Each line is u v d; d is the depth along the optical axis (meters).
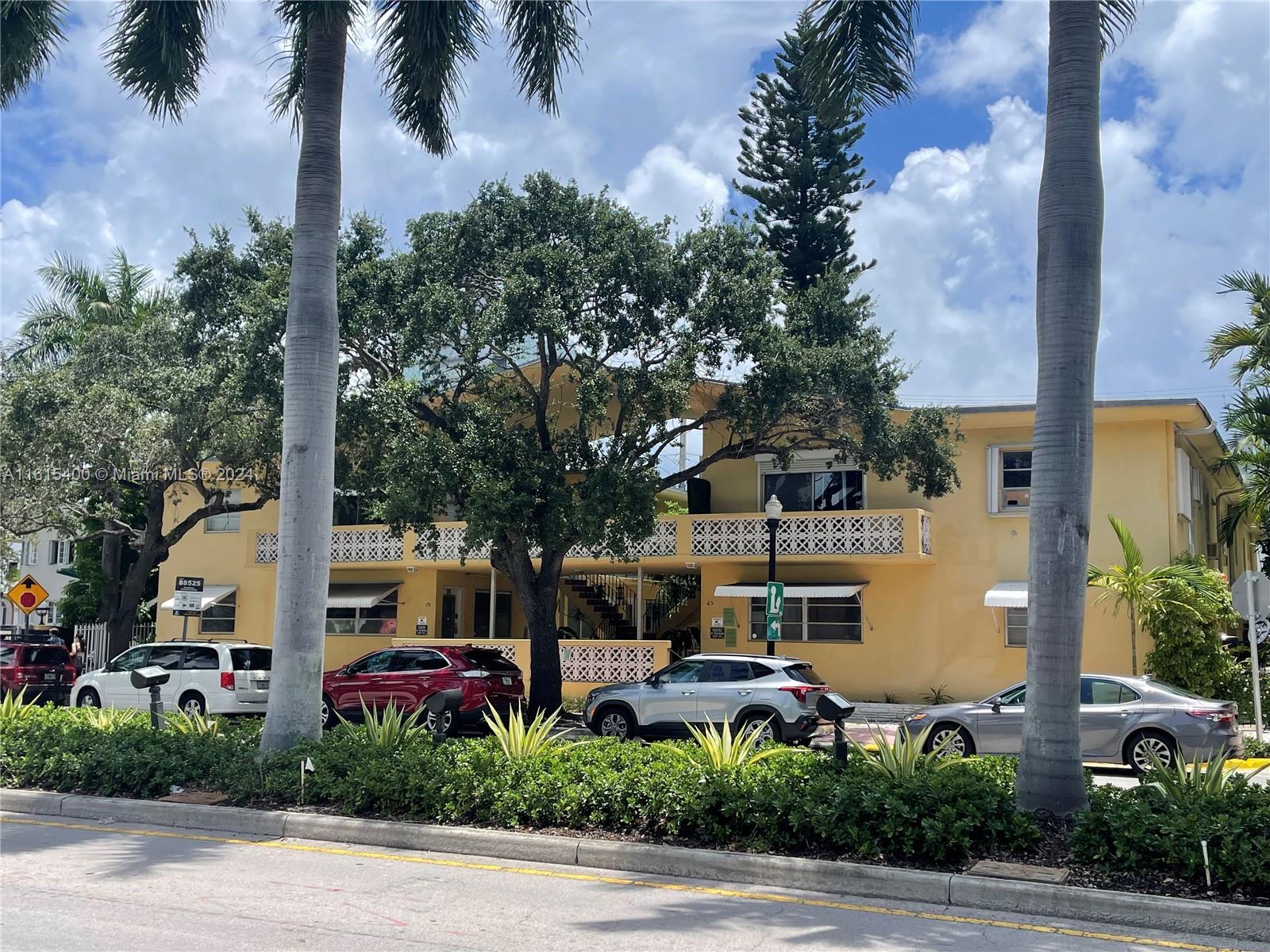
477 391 20.09
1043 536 8.99
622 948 6.43
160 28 13.38
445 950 6.38
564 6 13.76
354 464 22.80
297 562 11.84
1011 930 6.88
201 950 6.31
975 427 24.73
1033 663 8.95
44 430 23.38
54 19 15.53
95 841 9.62
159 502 28.16
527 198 20.23
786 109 35.47
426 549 28.42
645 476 19.47
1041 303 9.29
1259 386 23.41
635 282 18.95
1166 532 23.11
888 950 6.41
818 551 24.78
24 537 25.91
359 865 8.69
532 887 7.97
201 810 10.30
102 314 31.17
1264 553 32.38
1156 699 14.89
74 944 6.40
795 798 8.66
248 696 21.03
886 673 25.25
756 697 17.36
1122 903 7.05
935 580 25.05
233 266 24.22
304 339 12.07
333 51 12.48
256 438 24.27
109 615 31.69
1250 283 22.84
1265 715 21.06
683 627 32.12
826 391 20.23
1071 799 8.66
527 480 18.61
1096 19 9.44
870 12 11.75
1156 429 23.47
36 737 12.12
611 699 18.45
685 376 19.22
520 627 34.38
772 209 35.72
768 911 7.32
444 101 14.10
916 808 8.16
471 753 10.47
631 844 8.66
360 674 20.88
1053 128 9.37
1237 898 7.10
